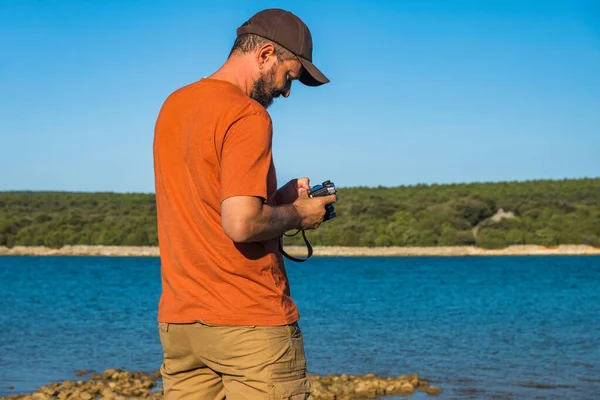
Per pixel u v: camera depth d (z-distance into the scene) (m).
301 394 2.65
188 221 2.57
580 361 12.62
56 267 67.94
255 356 2.54
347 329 18.59
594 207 94.88
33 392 9.56
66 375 11.17
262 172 2.46
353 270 61.66
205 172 2.52
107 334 17.45
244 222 2.40
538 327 19.19
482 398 9.14
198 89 2.62
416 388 9.83
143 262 78.94
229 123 2.49
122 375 10.84
